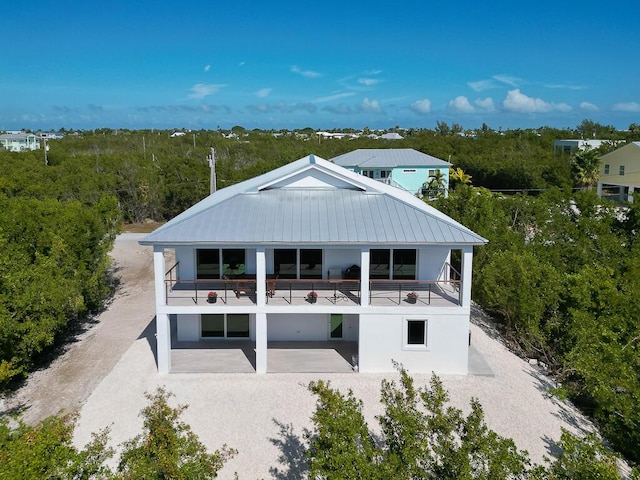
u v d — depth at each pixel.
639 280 23.59
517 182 69.44
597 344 17.77
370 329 19.98
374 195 22.83
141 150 89.31
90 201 53.53
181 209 59.41
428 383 19.44
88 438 16.11
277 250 22.22
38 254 23.56
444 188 60.84
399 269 22.31
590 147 74.38
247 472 14.66
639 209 33.06
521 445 15.86
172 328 24.78
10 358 19.67
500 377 20.25
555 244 30.72
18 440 10.29
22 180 50.91
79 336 25.48
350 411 10.77
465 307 19.81
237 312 19.84
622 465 15.32
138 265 39.47
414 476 10.00
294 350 22.05
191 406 17.92
